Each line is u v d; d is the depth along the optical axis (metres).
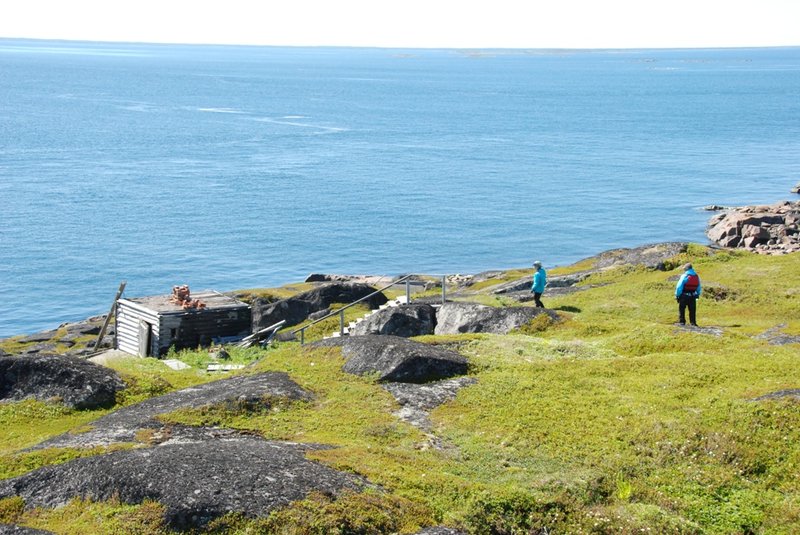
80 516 15.44
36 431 22.52
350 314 49.25
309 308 54.59
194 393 23.45
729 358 25.66
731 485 18.38
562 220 116.31
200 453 17.27
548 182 146.88
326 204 128.12
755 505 17.77
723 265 44.91
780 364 24.41
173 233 108.50
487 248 102.06
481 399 22.61
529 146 197.50
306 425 20.98
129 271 91.69
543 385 23.55
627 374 24.69
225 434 20.25
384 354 25.44
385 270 93.19
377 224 115.12
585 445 19.86
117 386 25.19
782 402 20.81
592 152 185.75
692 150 186.25
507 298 42.47
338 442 19.62
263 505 15.29
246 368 28.20
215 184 143.62
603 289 42.25
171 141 196.88
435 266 94.62
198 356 35.25
